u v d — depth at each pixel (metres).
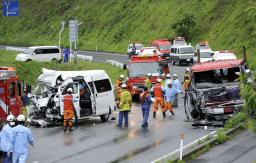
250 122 15.18
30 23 154.88
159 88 40.03
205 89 34.91
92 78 39.41
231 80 35.44
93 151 28.44
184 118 39.28
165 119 39.16
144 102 35.66
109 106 40.56
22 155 23.23
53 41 138.50
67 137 33.31
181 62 82.94
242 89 14.43
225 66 35.34
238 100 34.31
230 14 99.94
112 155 27.14
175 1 119.00
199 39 103.31
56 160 26.48
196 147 27.31
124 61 88.25
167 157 25.56
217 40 96.81
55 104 38.25
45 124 38.66
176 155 25.83
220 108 34.50
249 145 28.11
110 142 30.89
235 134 31.39
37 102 39.44
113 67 77.19
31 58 88.25
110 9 135.25
